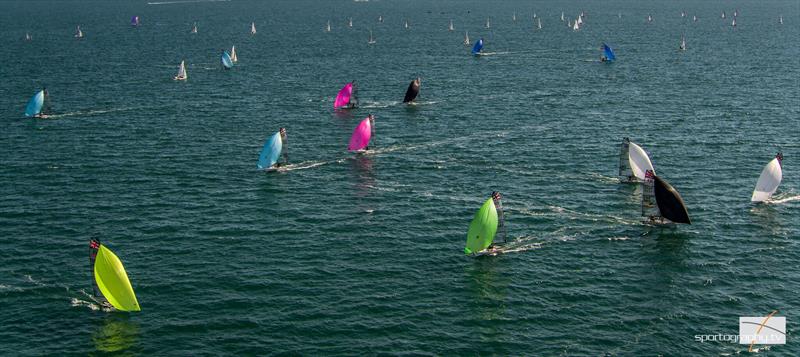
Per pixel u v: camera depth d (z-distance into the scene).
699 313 56.50
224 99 138.25
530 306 57.56
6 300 58.69
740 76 161.25
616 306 57.56
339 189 84.81
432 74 168.75
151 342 52.81
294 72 173.25
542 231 71.88
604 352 51.56
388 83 156.38
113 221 75.06
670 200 71.38
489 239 65.75
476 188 85.19
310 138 107.69
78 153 99.88
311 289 60.09
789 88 144.88
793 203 79.19
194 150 101.25
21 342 52.81
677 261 65.19
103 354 51.50
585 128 113.06
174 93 144.50
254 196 82.50
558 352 51.53
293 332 53.84
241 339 53.03
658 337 53.34
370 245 68.88
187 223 74.38
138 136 109.38
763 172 78.25
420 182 87.31
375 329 54.22
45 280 62.12
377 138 107.38
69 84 156.25
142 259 66.00
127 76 167.38
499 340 53.00
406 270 63.56
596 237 70.38
